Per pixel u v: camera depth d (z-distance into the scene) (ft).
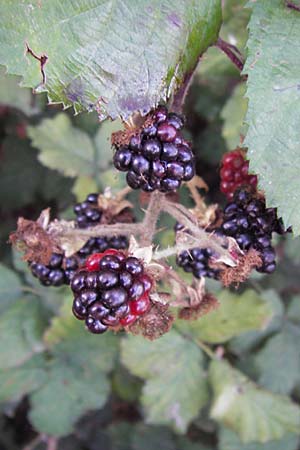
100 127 0.95
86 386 0.95
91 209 0.65
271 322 0.97
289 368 0.97
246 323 0.87
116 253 0.55
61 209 1.14
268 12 0.56
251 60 0.55
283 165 0.55
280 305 0.97
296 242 0.98
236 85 0.91
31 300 0.93
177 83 0.54
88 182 0.94
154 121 0.53
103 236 0.61
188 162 0.54
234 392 0.92
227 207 0.61
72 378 0.95
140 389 1.06
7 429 1.24
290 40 0.55
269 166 0.55
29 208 1.21
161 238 0.85
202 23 0.55
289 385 0.96
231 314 0.88
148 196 0.65
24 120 1.09
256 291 0.96
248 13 0.78
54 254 0.61
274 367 0.96
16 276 0.93
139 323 0.56
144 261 0.55
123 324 0.54
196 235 0.58
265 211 0.59
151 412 0.92
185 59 0.55
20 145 1.18
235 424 0.92
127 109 0.53
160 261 0.59
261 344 0.97
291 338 0.97
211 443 1.09
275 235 0.81
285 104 0.55
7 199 1.19
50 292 0.93
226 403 0.92
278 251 1.01
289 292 1.03
